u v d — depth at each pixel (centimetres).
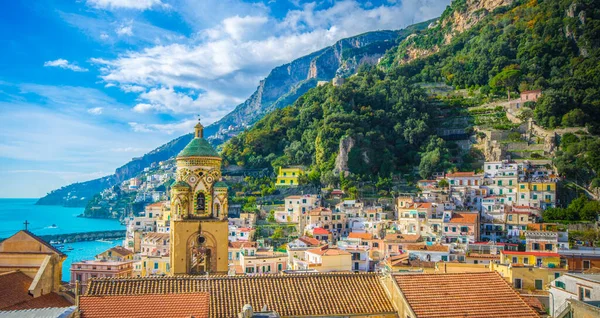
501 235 18350
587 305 4644
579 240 16062
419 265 10544
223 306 4925
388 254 14950
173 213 7156
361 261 13688
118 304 4547
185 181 7194
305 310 4984
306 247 15162
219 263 7044
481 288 5091
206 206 7212
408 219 18638
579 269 9406
